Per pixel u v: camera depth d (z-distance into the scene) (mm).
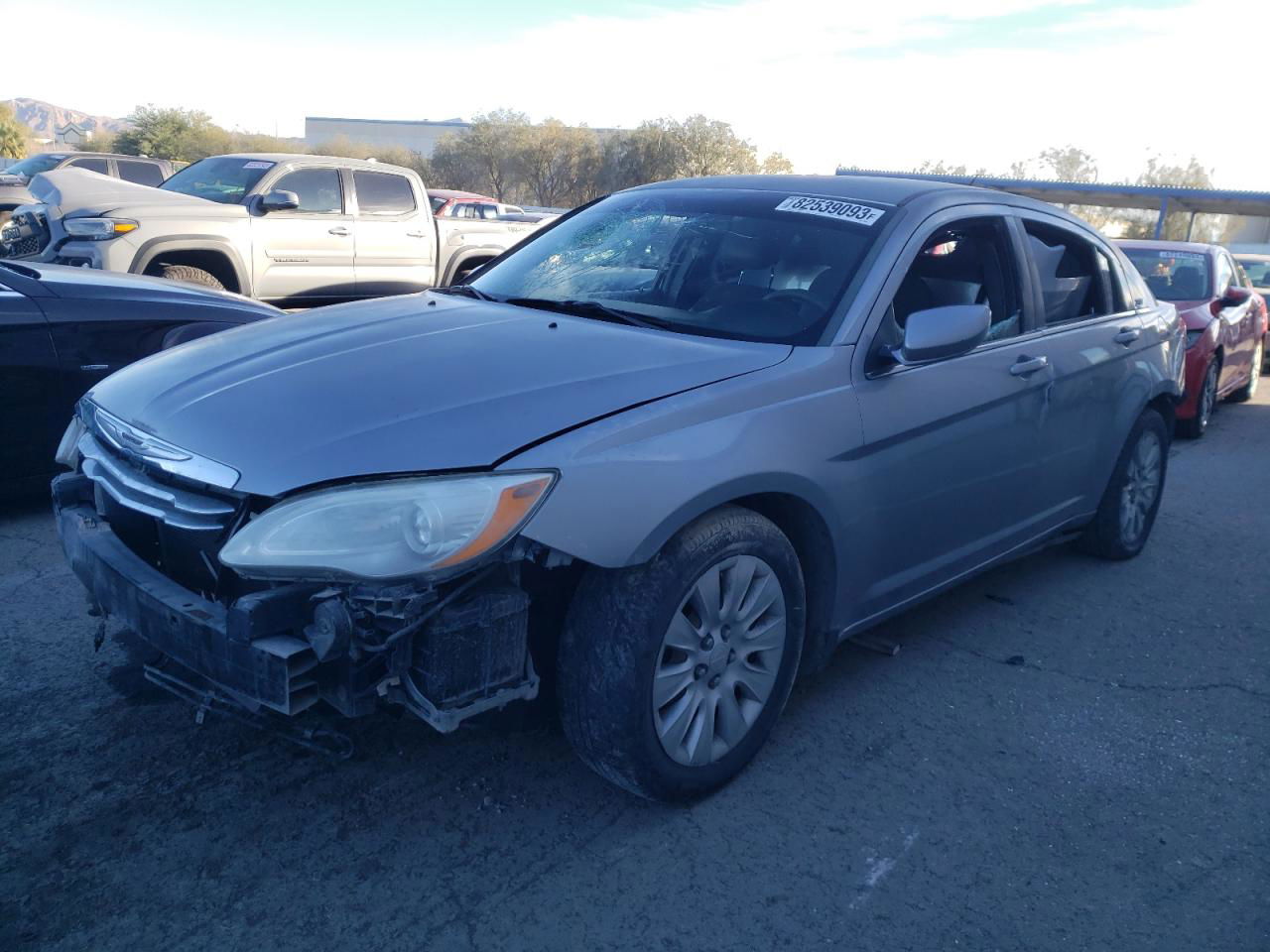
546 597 2713
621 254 3812
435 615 2396
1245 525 6074
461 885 2580
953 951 2438
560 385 2734
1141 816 3012
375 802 2887
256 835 2730
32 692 3387
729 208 3857
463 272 12453
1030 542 4316
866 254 3434
